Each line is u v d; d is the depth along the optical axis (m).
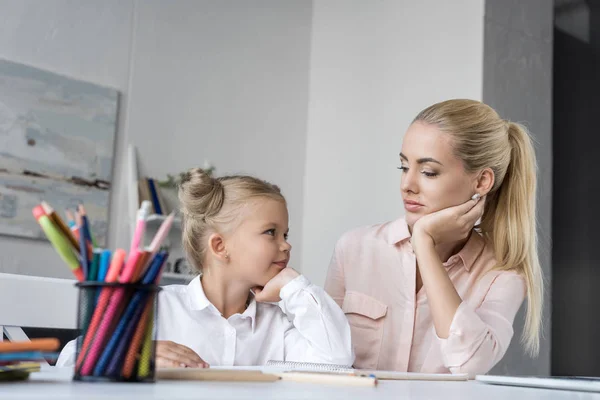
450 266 1.64
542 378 0.85
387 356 1.64
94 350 0.60
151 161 3.78
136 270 0.60
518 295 1.57
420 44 3.79
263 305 1.58
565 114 3.74
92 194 3.52
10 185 3.27
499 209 1.65
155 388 0.54
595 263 3.54
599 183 3.56
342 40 4.34
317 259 4.25
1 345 0.55
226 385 0.61
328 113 4.35
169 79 3.90
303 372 0.79
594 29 3.69
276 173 4.30
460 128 1.55
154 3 3.88
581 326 3.53
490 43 3.45
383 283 1.68
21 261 3.28
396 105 3.89
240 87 4.20
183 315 1.48
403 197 1.60
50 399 0.42
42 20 3.47
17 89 3.34
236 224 1.48
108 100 3.63
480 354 1.36
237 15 4.24
